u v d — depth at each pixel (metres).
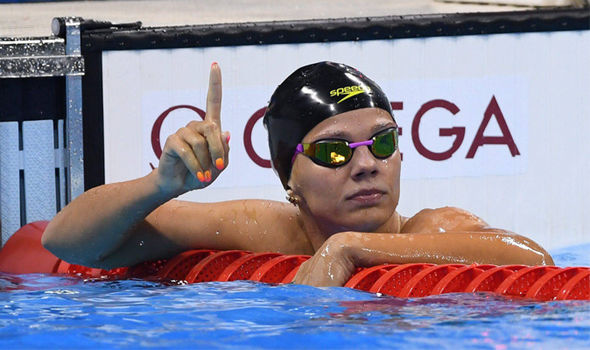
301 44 11.11
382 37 11.09
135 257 7.21
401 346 4.36
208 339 4.57
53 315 5.35
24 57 10.99
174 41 11.10
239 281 6.40
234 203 7.49
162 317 5.18
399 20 11.05
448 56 11.10
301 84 6.81
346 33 11.09
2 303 5.84
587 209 11.25
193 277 6.70
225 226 7.28
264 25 11.10
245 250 7.27
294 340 4.50
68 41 11.02
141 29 11.14
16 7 17.12
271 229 7.27
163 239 7.18
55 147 11.41
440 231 6.98
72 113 11.07
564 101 11.18
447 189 11.20
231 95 11.17
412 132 11.14
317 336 4.58
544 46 11.14
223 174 11.20
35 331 4.87
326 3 16.69
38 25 15.24
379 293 5.71
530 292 5.57
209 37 11.11
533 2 13.96
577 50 11.16
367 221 6.57
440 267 5.94
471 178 11.20
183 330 4.80
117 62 11.13
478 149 11.17
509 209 11.24
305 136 6.66
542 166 11.24
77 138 11.10
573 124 11.20
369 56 11.12
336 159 6.52
